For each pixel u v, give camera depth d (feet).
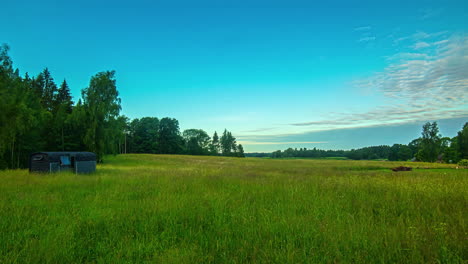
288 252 14.24
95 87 158.20
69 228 19.57
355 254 14.35
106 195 34.88
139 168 120.57
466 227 18.24
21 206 27.17
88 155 91.40
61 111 166.20
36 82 229.04
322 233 17.69
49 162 79.30
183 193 34.88
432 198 29.63
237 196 32.81
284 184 43.86
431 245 15.16
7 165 124.57
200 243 17.17
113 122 160.25
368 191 35.99
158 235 19.02
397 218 21.88
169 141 338.34
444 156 278.67
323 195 33.09
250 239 17.13
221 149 460.14
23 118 118.93
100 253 16.06
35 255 14.67
